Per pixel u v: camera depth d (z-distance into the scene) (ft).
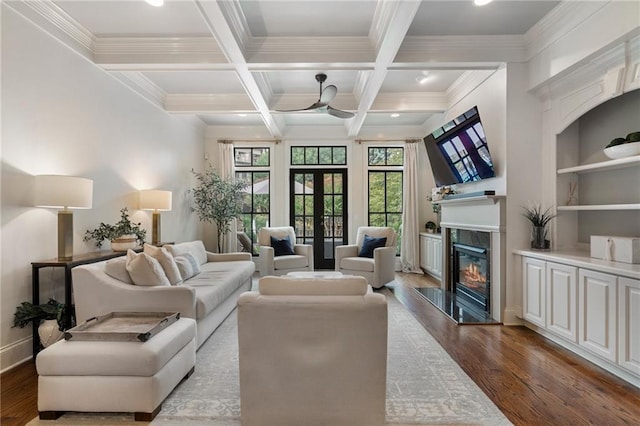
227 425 6.16
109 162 12.41
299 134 22.35
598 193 10.59
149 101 15.10
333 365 5.93
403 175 21.97
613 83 8.68
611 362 7.98
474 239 14.05
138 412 6.29
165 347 6.72
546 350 9.54
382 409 5.97
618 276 7.75
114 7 9.47
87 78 11.16
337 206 22.85
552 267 9.89
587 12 8.88
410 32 10.91
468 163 13.73
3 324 8.25
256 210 22.71
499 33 11.10
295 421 5.99
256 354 5.96
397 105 16.38
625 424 6.20
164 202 14.19
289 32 10.66
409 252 21.53
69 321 8.95
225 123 21.71
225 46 9.96
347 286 6.24
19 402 6.91
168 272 10.52
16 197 8.59
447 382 7.70
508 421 6.28
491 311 12.46
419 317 12.59
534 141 11.69
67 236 9.46
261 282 6.24
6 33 8.27
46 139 9.50
